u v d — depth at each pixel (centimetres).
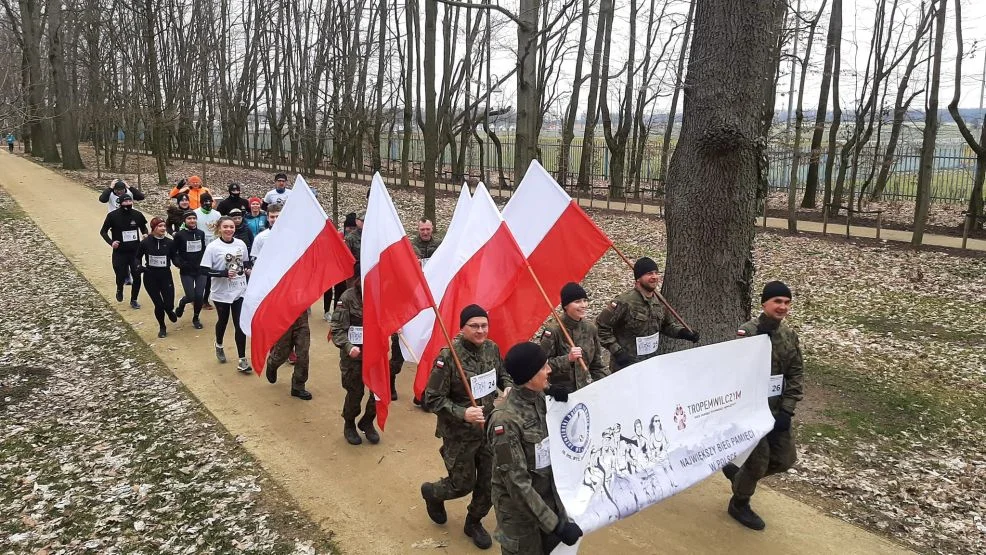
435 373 530
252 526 576
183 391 873
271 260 808
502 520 429
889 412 823
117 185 1238
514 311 697
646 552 538
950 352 1028
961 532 575
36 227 2036
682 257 816
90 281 1436
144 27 3694
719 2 763
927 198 1727
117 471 669
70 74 4353
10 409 813
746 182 791
